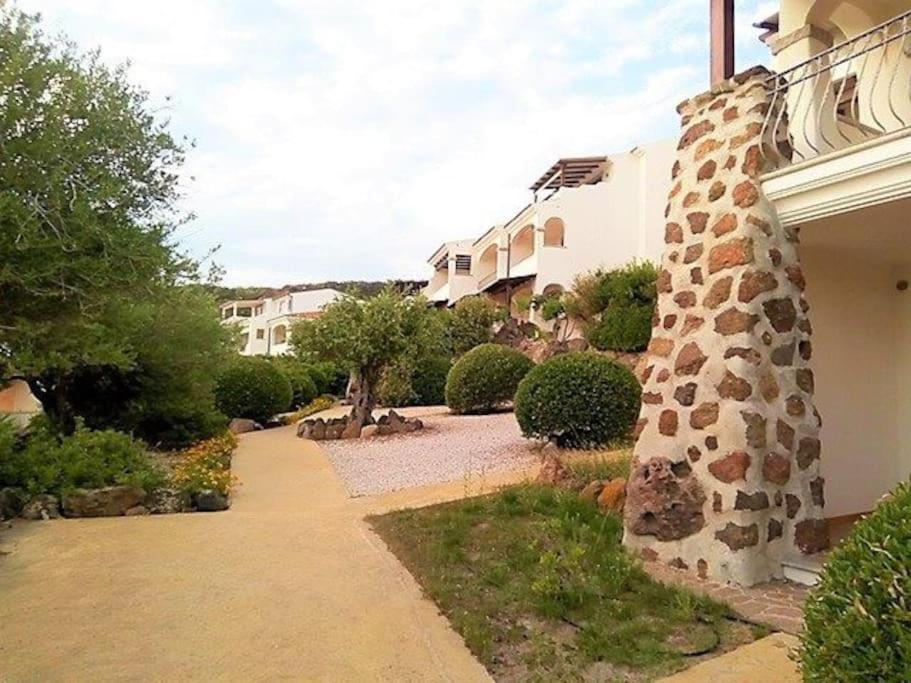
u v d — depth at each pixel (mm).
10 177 5438
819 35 5344
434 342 12859
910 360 5891
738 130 4633
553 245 23188
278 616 3633
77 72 5902
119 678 2889
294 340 12133
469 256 30219
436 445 10086
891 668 1849
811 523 4363
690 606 3596
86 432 7316
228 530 5508
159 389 9516
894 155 3674
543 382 8211
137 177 6398
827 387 5441
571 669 2961
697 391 4492
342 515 6105
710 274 4590
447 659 3109
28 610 3684
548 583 3771
